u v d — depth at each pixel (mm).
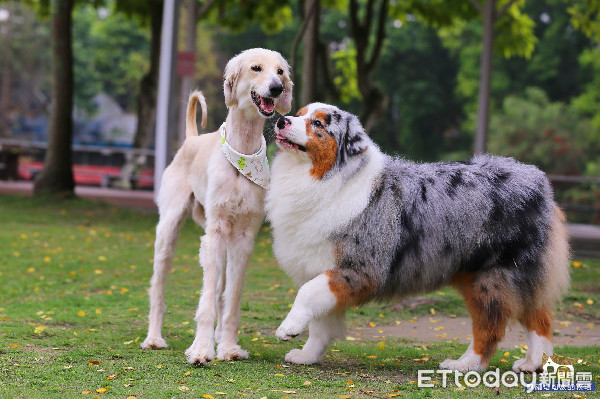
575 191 30391
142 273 9906
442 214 5109
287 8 22328
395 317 7945
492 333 5160
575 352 6160
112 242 12438
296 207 5078
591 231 17844
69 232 13188
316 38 16812
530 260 5137
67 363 5176
